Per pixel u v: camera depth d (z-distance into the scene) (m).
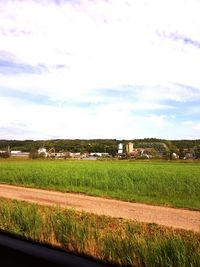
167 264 5.08
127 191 25.39
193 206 18.73
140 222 13.15
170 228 12.35
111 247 5.80
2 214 8.76
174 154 142.12
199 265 5.17
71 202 20.28
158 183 27.25
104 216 13.49
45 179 31.47
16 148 167.25
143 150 173.50
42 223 7.96
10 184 32.06
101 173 34.56
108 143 183.38
